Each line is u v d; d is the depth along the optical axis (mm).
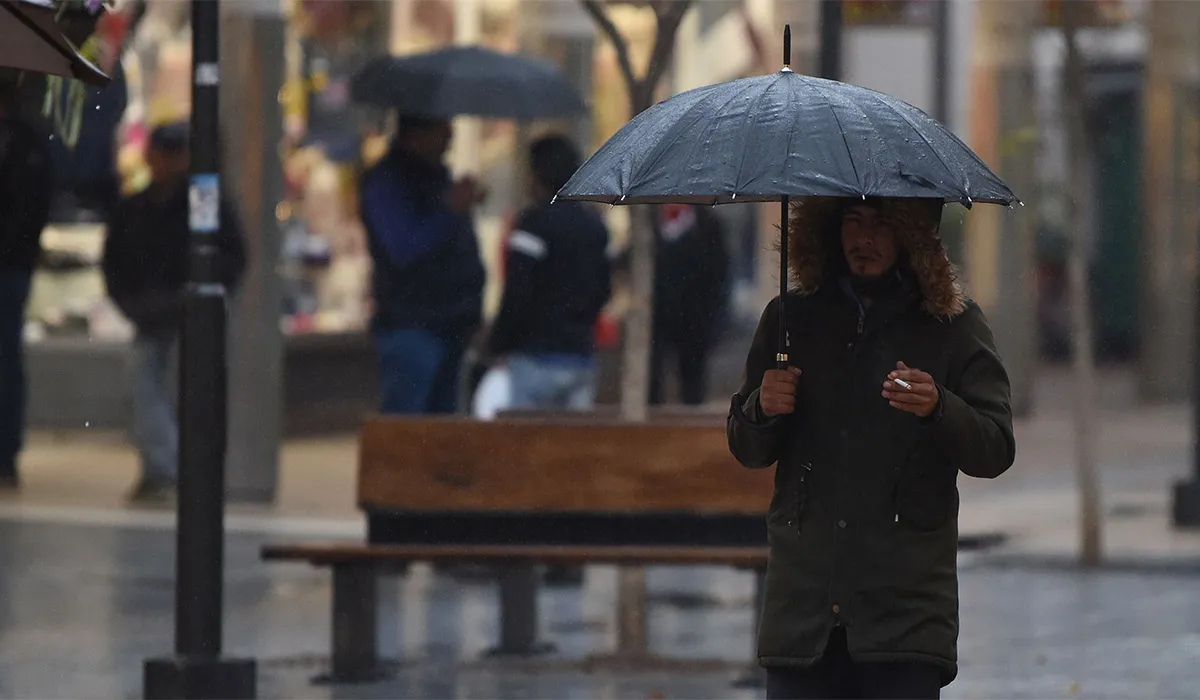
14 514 37000
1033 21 58094
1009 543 35562
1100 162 64062
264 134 40719
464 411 35844
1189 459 48688
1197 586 31438
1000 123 58688
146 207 38656
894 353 15062
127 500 38750
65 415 44594
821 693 15289
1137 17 64062
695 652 25547
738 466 23672
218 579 21859
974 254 59219
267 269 40469
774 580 15250
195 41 21391
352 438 48688
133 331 38938
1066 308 68625
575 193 14609
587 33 48312
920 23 55156
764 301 54438
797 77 15000
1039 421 57156
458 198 33625
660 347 39250
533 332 33031
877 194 13883
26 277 39375
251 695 21891
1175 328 63031
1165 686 23609
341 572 23922
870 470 14984
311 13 47906
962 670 24625
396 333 33219
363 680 23812
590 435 23875
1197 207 63844
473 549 23438
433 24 48719
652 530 23859
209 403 21672
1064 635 27109
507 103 34094
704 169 14188
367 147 47969
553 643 26141
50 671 24078
